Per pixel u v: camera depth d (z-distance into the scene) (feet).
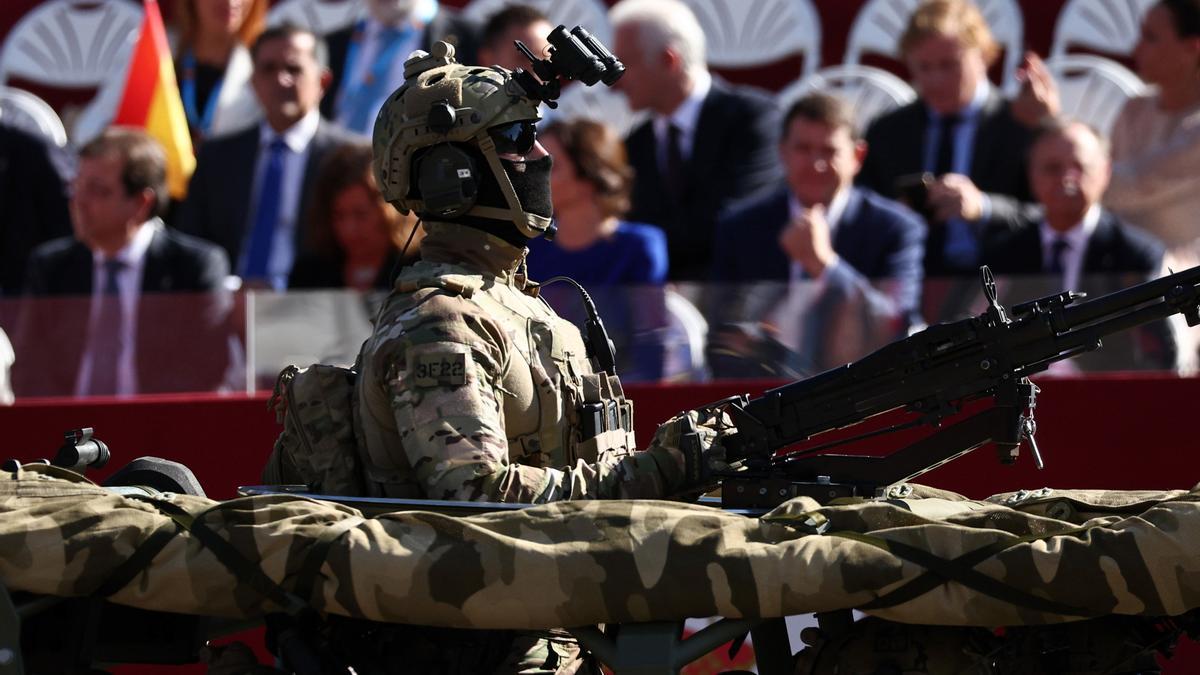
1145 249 83.35
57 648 39.55
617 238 81.46
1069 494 42.80
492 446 38.81
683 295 67.77
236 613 37.73
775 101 90.99
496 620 36.01
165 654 41.06
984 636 37.27
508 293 42.96
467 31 99.25
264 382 69.67
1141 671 38.17
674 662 35.68
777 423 40.09
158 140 97.50
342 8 101.30
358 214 82.69
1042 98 87.20
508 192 42.29
